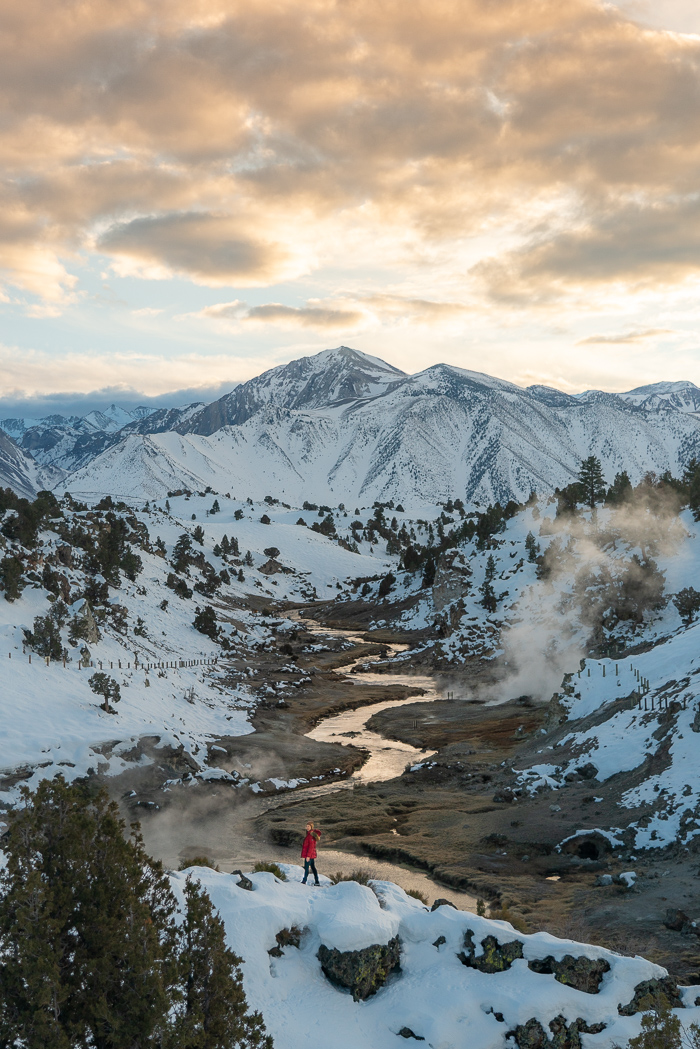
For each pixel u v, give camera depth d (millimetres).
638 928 28891
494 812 48406
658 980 20969
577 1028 19469
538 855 40188
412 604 159250
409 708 88688
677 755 45469
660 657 62406
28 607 87438
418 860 40875
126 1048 14219
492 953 21172
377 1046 18641
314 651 129875
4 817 44906
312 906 22219
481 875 37562
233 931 20188
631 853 38375
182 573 168625
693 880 33156
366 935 20703
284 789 59438
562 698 65438
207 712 78125
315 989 19984
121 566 137250
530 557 135625
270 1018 18406
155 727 62562
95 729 58594
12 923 14539
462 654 112875
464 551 161000
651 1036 17203
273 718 81375
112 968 14594
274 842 46812
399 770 64688
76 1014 14430
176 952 16625
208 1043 15391
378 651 128625
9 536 108875
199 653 109750
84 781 52312
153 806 52000
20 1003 14023
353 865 41094
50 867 15266
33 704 59938
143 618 115250
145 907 15617
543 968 20797
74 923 14906
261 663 113250
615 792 45688
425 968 21219
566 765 53312
